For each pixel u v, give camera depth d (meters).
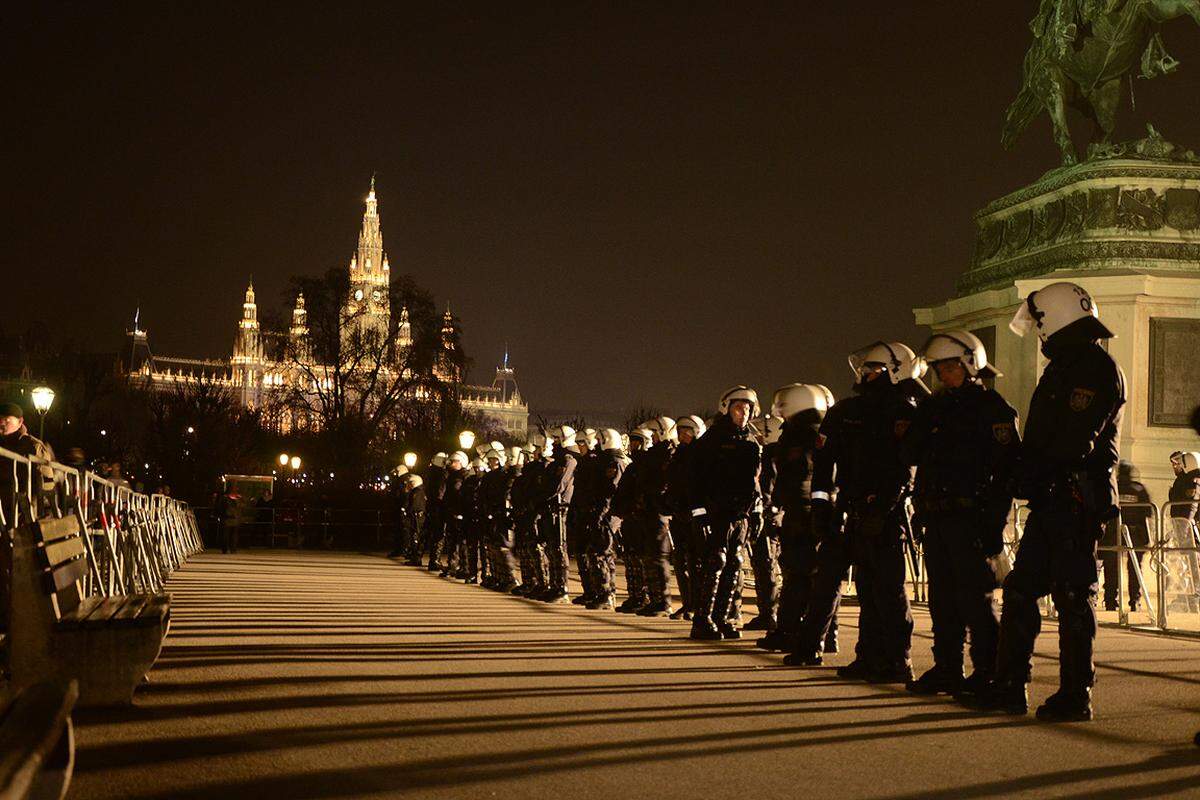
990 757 6.12
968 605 8.08
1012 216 24.97
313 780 5.36
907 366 9.31
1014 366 22.48
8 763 2.47
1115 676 9.37
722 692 8.18
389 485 49.75
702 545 11.92
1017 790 5.38
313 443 59.75
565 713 7.21
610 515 16.33
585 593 16.83
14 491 8.56
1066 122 23.67
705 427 13.98
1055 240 23.23
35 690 3.12
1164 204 22.22
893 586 8.89
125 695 7.11
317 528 47.91
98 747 5.97
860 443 9.09
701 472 11.91
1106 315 21.08
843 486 9.17
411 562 32.72
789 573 10.86
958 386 8.29
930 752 6.23
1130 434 20.78
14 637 6.96
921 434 8.37
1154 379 20.84
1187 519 16.09
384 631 12.25
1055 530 7.41
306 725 6.68
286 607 15.53
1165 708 7.77
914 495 8.45
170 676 8.47
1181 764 5.98
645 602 15.96
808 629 9.77
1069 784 5.51
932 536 8.27
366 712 7.13
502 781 5.41
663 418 16.42
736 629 11.99
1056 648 11.44
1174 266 21.84
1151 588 17.89
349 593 18.78
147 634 7.11
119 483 17.70
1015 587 7.56
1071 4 23.25
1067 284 7.58
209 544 47.06
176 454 58.53
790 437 10.92
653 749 6.18
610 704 7.57
